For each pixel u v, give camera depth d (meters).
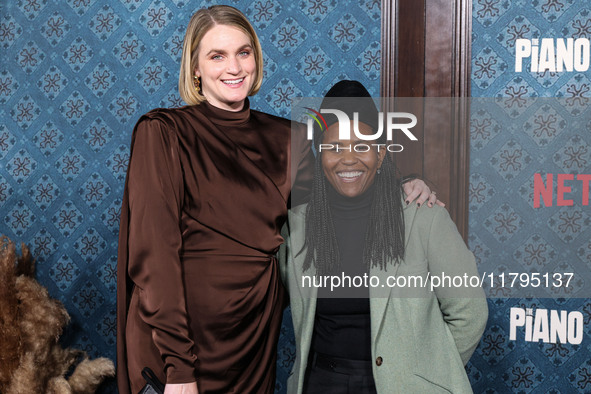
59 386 2.20
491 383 2.34
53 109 2.58
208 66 1.65
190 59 1.69
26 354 2.10
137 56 2.49
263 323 1.67
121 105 2.51
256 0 2.39
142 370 1.57
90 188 2.55
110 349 2.55
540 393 2.31
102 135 2.53
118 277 1.67
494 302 2.35
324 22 2.35
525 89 2.29
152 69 2.47
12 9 2.61
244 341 1.65
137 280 1.52
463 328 1.52
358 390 1.47
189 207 1.60
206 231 1.61
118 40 2.50
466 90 2.31
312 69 2.36
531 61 2.28
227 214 1.60
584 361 2.28
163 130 1.57
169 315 1.48
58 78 2.57
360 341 1.48
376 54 2.32
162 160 1.55
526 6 2.27
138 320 1.60
